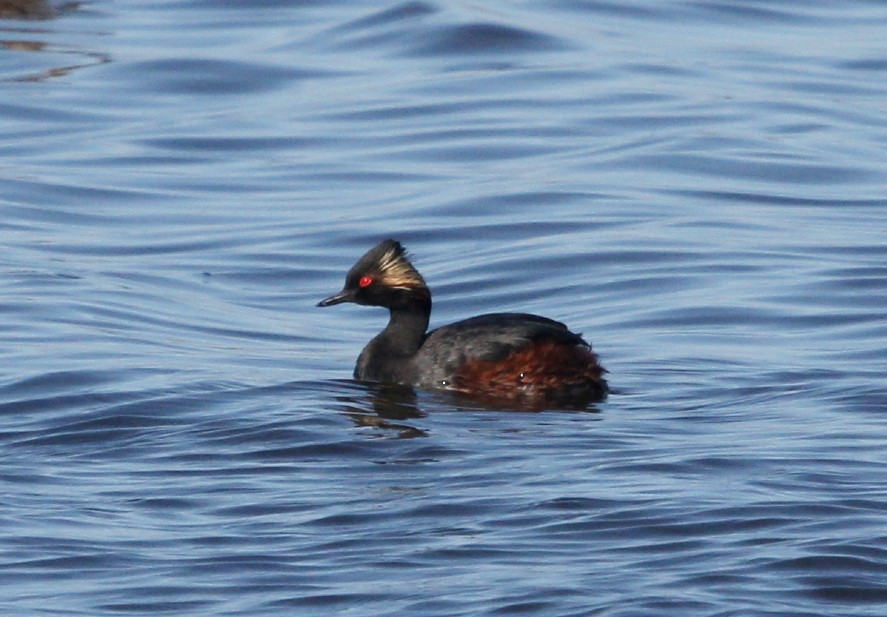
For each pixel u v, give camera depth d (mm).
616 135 26016
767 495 11039
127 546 10414
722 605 9047
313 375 15430
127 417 13664
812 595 9211
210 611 9328
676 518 10609
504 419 13484
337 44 31500
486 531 10500
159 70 29922
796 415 13375
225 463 12273
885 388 14227
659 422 13289
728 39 32125
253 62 30344
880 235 20875
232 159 25328
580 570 9727
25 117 27406
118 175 24359
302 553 10219
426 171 24422
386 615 9125
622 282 19172
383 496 11320
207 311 18484
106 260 20484
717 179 23750
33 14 33406
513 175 24047
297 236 21516
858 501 10883
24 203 22953
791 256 19969
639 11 33719
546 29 32094
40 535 10625
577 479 11555
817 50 31281
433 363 14734
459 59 30500
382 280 15203
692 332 17031
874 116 27062
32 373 15211
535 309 18531
